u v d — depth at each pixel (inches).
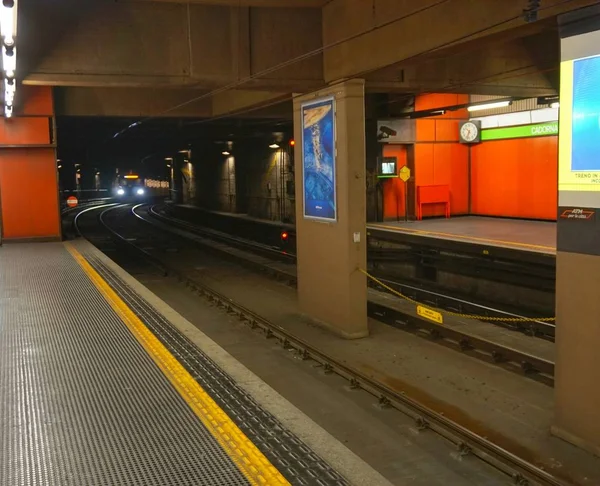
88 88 629.9
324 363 322.0
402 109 714.2
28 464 140.4
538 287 454.6
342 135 350.0
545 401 270.4
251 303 490.6
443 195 751.1
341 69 343.3
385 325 403.9
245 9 338.3
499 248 482.9
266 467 139.6
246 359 338.0
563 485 188.7
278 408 174.9
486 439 221.0
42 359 222.1
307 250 409.1
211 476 135.1
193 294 529.7
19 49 306.2
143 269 686.5
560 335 220.1
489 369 315.0
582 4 194.1
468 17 246.7
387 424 250.5
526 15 210.8
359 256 363.3
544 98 557.0
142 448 149.0
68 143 1062.4
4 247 563.8
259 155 1047.0
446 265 551.5
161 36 326.0
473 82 393.7
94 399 181.8
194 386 192.9
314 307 407.2
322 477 135.5
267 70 342.0
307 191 399.9
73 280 381.7
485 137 740.7
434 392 285.7
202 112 652.1
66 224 1282.0
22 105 592.1
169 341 245.3
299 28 353.1
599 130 195.3
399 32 290.8
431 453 224.2
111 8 317.7
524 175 684.7
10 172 601.6
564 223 212.1
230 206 1217.4
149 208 1811.0
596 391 207.3
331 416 259.0
